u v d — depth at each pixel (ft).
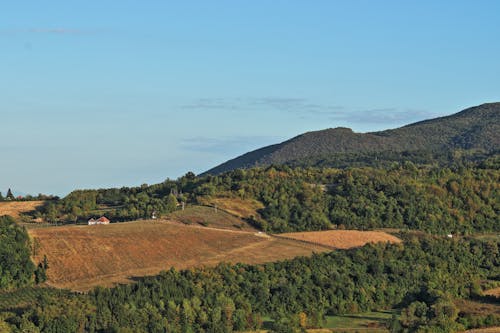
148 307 481.05
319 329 506.48
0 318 450.71
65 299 487.61
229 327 487.61
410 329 503.20
